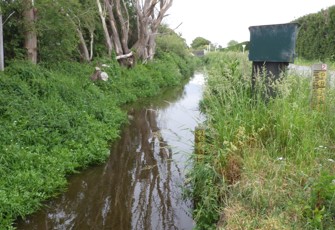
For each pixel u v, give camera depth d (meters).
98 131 6.83
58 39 10.05
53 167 4.94
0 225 3.59
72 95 8.23
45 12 8.99
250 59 5.25
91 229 3.95
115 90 11.53
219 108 4.77
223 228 2.91
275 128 4.26
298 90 5.00
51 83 8.02
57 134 5.94
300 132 4.05
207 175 3.99
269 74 5.13
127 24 15.77
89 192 4.81
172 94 14.14
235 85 5.30
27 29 8.64
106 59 13.69
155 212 4.29
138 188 4.96
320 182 2.71
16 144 5.10
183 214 4.19
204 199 3.77
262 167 3.57
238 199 3.28
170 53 24.83
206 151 4.36
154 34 16.97
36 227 3.90
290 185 3.18
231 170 3.83
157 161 5.98
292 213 2.83
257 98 4.74
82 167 5.51
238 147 4.03
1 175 4.36
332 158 3.66
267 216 2.85
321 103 4.71
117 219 4.16
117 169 5.62
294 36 4.87
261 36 5.09
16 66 7.82
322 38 17.42
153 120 9.02
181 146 6.54
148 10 15.74
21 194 4.13
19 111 6.11
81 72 11.14
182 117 9.29
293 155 3.81
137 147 6.75
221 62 8.62
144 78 14.25
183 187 4.52
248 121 4.37
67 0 9.74
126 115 9.19
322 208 2.61
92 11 12.63
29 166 4.74
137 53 16.00
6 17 8.58
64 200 4.53
